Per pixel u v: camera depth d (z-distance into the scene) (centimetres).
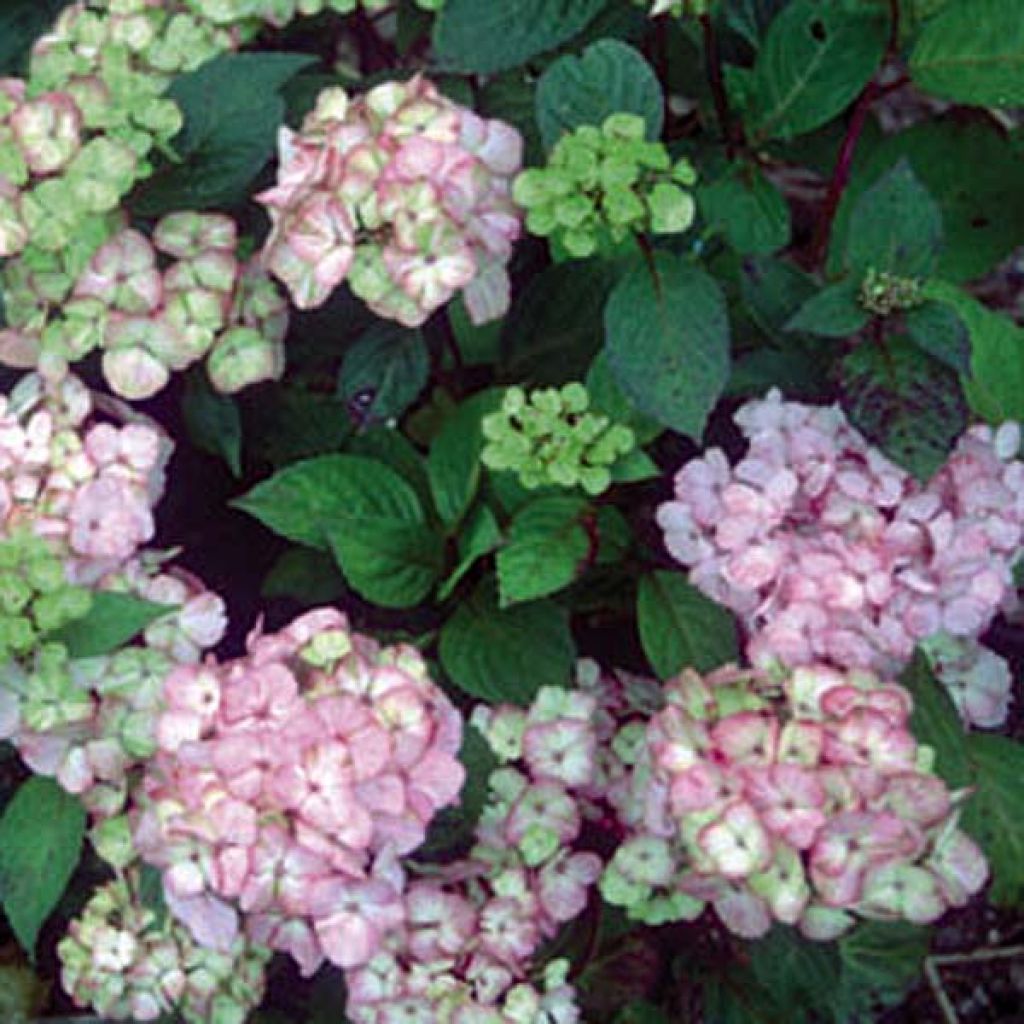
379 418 85
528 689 82
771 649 76
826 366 86
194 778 71
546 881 78
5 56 102
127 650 77
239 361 83
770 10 97
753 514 79
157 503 92
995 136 101
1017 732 96
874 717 70
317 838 69
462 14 85
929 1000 103
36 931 78
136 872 80
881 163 102
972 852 72
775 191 91
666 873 76
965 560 79
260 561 94
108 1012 81
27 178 80
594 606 88
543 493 84
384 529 83
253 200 87
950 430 79
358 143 79
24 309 83
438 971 76
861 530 79
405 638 85
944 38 88
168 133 81
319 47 103
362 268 78
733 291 94
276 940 76
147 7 88
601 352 83
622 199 76
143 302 80
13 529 78
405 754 71
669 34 99
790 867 70
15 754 87
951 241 103
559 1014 78
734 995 87
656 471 81
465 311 93
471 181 77
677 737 72
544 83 81
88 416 85
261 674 71
